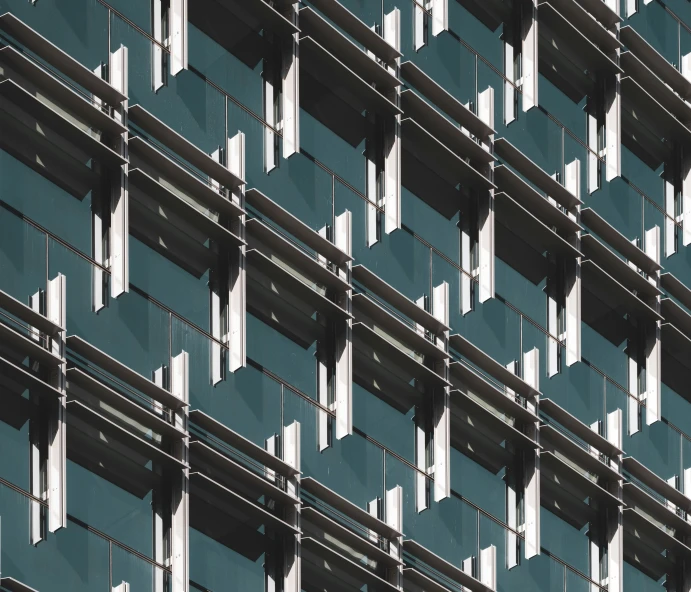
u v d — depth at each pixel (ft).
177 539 155.22
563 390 189.37
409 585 169.89
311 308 169.68
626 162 203.21
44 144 155.94
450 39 187.42
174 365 159.12
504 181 187.93
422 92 183.32
